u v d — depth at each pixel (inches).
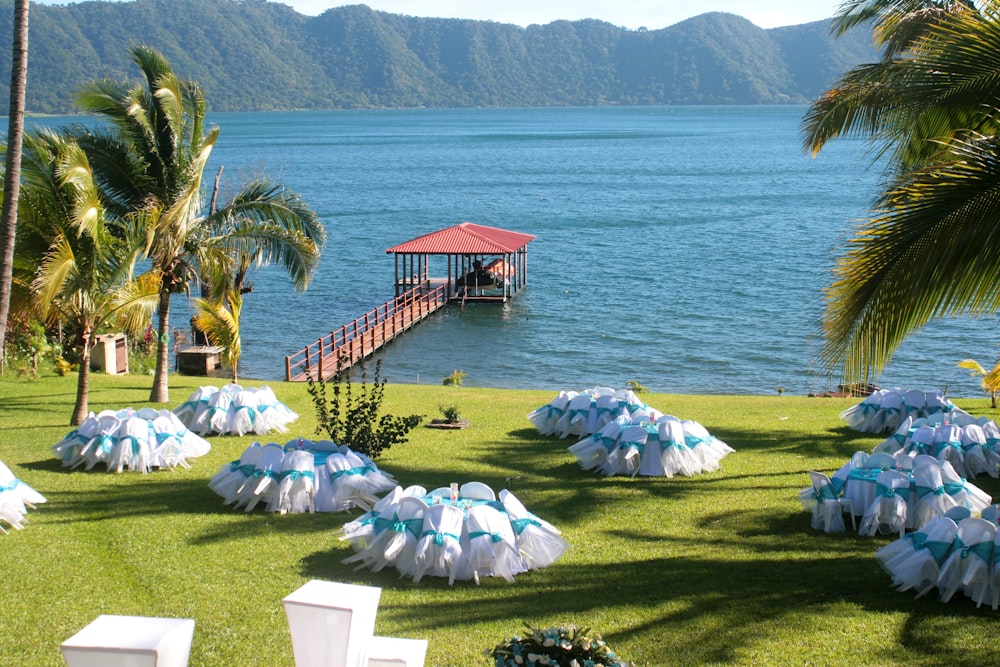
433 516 344.5
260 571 344.5
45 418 623.2
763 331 1509.6
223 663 265.0
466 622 297.7
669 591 328.8
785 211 3287.4
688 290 1884.8
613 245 2549.2
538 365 1316.4
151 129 666.2
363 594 216.8
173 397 725.9
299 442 455.5
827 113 539.5
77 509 420.5
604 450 508.4
